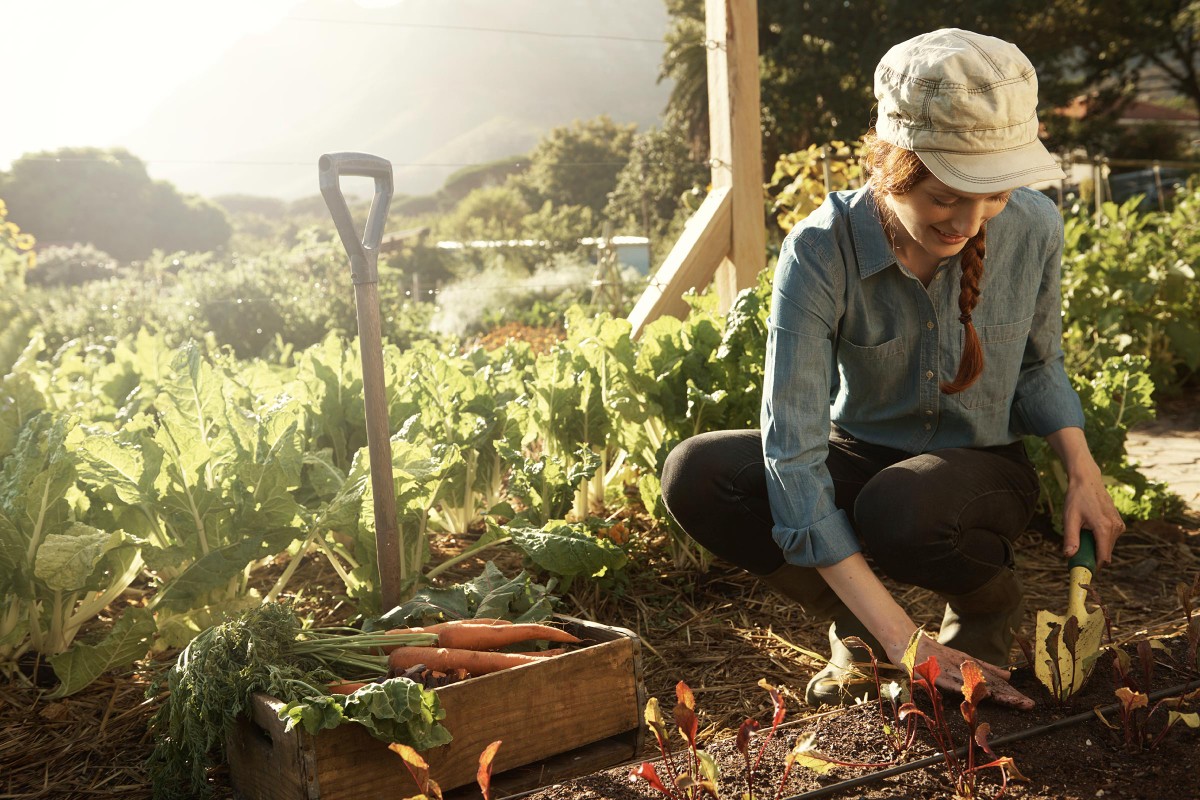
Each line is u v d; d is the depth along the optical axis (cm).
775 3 2412
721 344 326
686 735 138
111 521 255
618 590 286
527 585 231
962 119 158
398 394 317
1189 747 158
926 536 186
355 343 338
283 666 183
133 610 220
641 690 197
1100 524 198
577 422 332
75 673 218
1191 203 867
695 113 2642
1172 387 659
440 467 264
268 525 243
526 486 292
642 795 155
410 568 280
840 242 192
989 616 211
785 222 686
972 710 145
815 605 221
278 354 660
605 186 3609
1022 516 204
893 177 170
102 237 5950
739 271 429
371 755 168
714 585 297
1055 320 209
